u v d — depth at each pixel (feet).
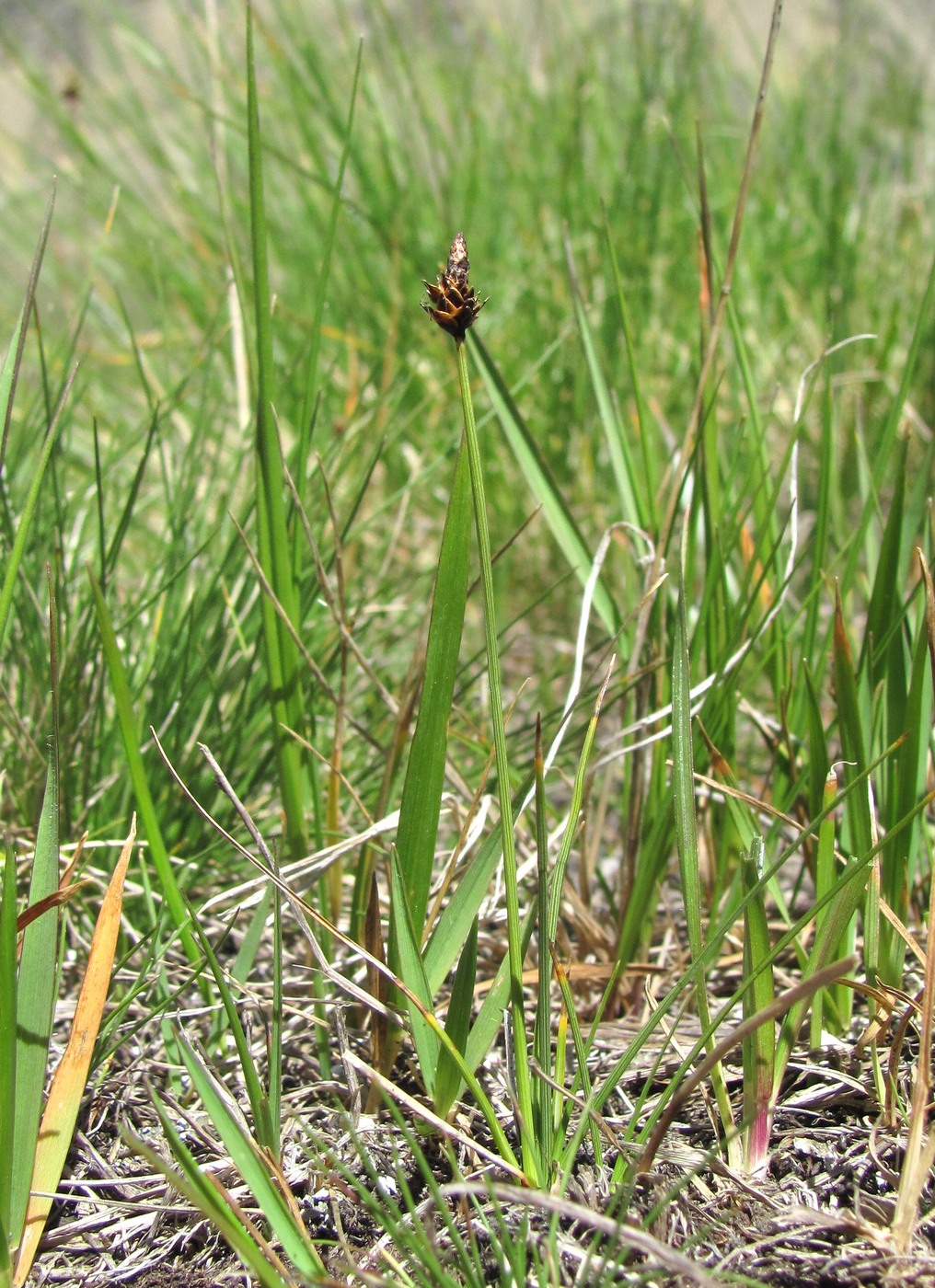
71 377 1.09
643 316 1.97
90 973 0.88
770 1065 0.88
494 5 2.60
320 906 1.04
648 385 1.84
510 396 1.09
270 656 1.01
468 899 0.91
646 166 2.17
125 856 0.89
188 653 1.14
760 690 1.43
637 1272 0.82
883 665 0.99
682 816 0.88
